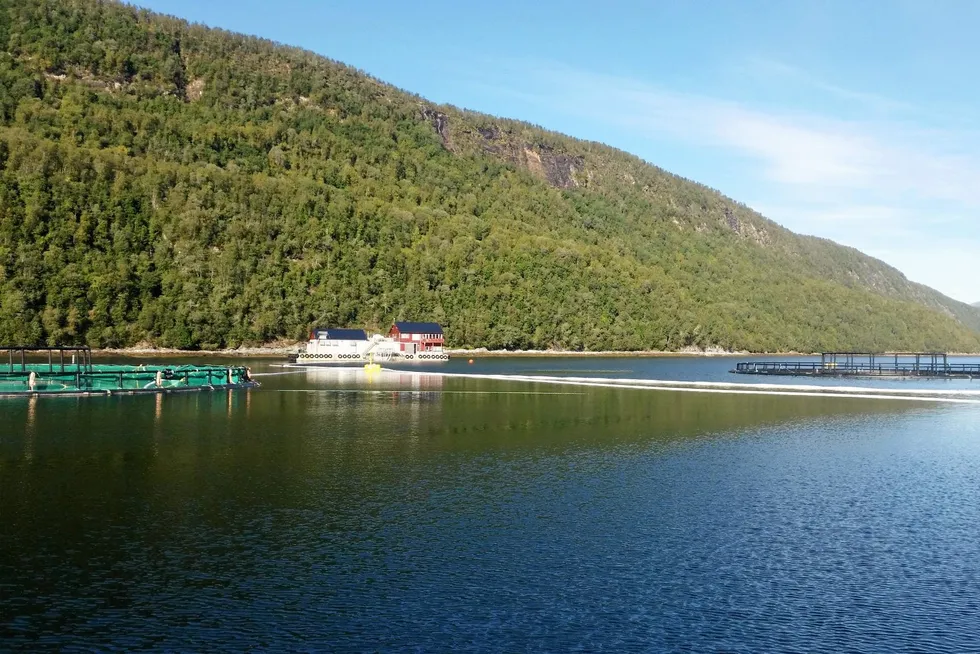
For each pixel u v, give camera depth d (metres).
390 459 41.50
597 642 19.25
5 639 18.97
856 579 23.50
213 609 20.86
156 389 78.88
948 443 48.88
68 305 179.25
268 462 40.19
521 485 35.38
